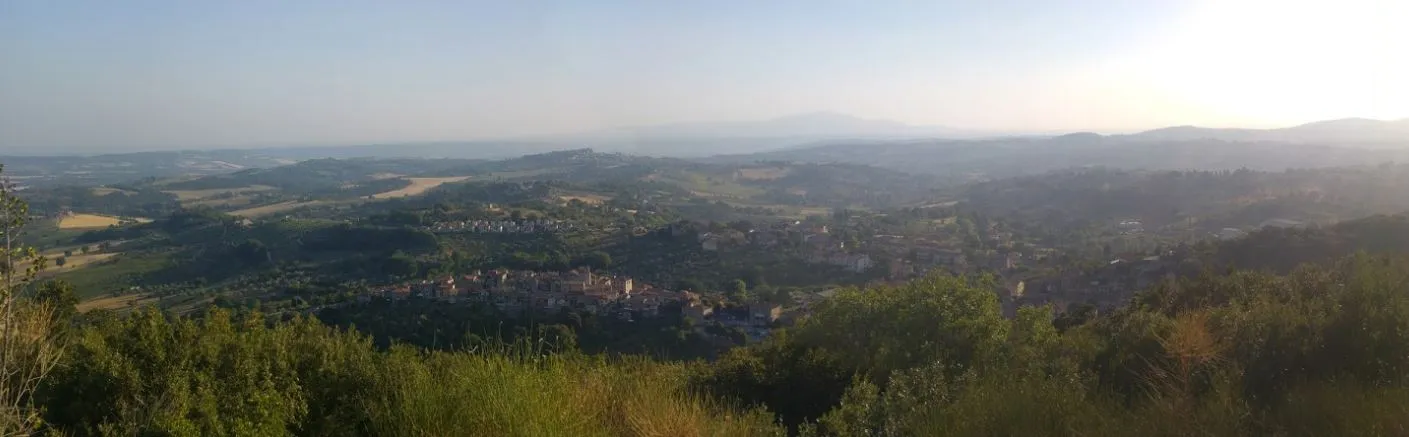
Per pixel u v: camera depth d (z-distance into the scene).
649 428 4.33
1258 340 5.62
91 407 4.26
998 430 4.32
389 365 5.22
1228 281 12.00
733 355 9.59
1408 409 3.99
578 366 5.36
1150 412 4.31
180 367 4.65
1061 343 8.72
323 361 5.32
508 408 3.91
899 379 5.77
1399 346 5.05
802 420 6.86
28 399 4.09
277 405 4.53
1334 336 5.43
